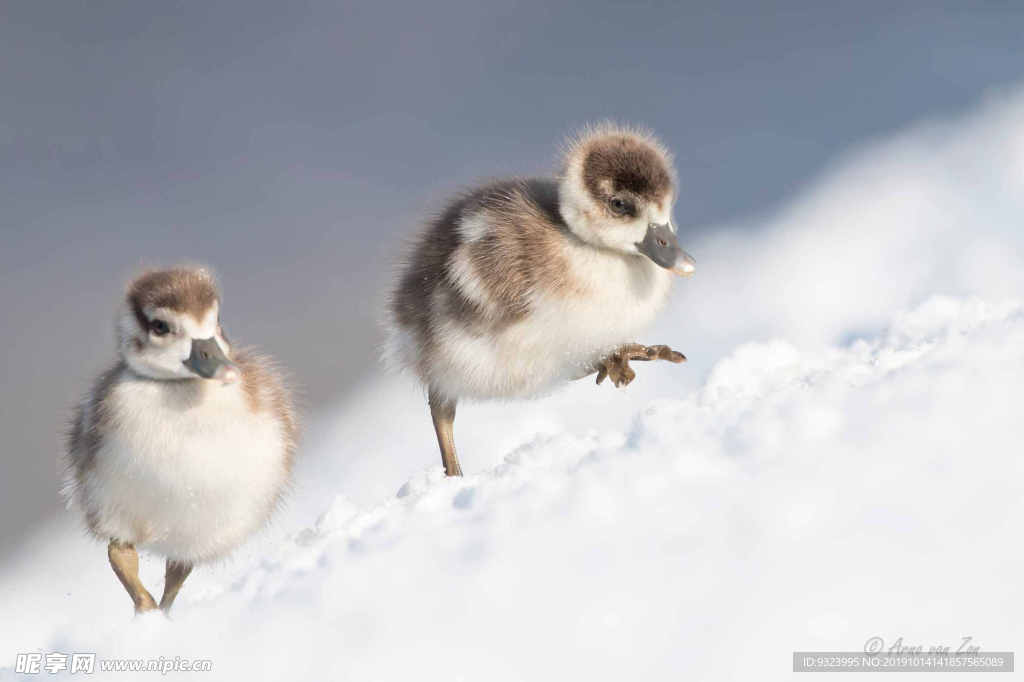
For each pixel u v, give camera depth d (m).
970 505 6.90
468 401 13.68
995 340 9.10
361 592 7.88
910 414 8.03
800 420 8.36
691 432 8.91
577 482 8.48
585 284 12.46
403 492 12.56
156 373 10.65
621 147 12.39
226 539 11.29
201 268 11.43
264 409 11.28
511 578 7.46
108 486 10.79
